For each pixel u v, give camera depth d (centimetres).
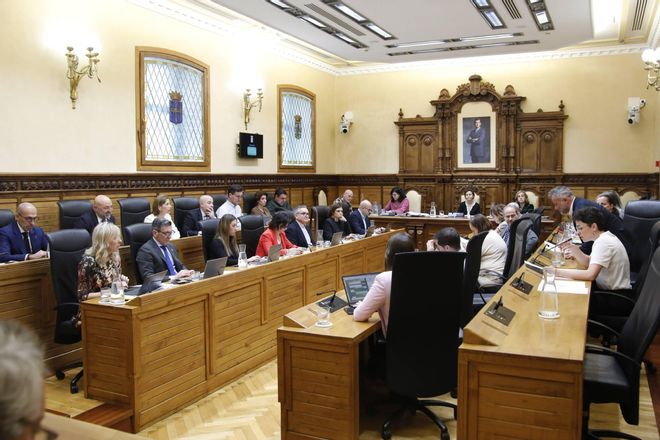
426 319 288
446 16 714
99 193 680
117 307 322
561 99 1056
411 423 323
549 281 268
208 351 379
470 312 377
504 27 770
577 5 669
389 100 1193
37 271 403
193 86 825
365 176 1220
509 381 215
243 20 855
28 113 594
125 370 323
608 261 368
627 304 378
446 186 1140
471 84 1099
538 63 1069
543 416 211
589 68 1035
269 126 1005
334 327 290
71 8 634
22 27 584
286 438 294
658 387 372
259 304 438
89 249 376
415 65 1162
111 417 311
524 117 1075
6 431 71
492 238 505
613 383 252
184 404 358
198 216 705
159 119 768
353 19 726
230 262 506
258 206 839
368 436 306
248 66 939
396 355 289
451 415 333
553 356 208
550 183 1070
